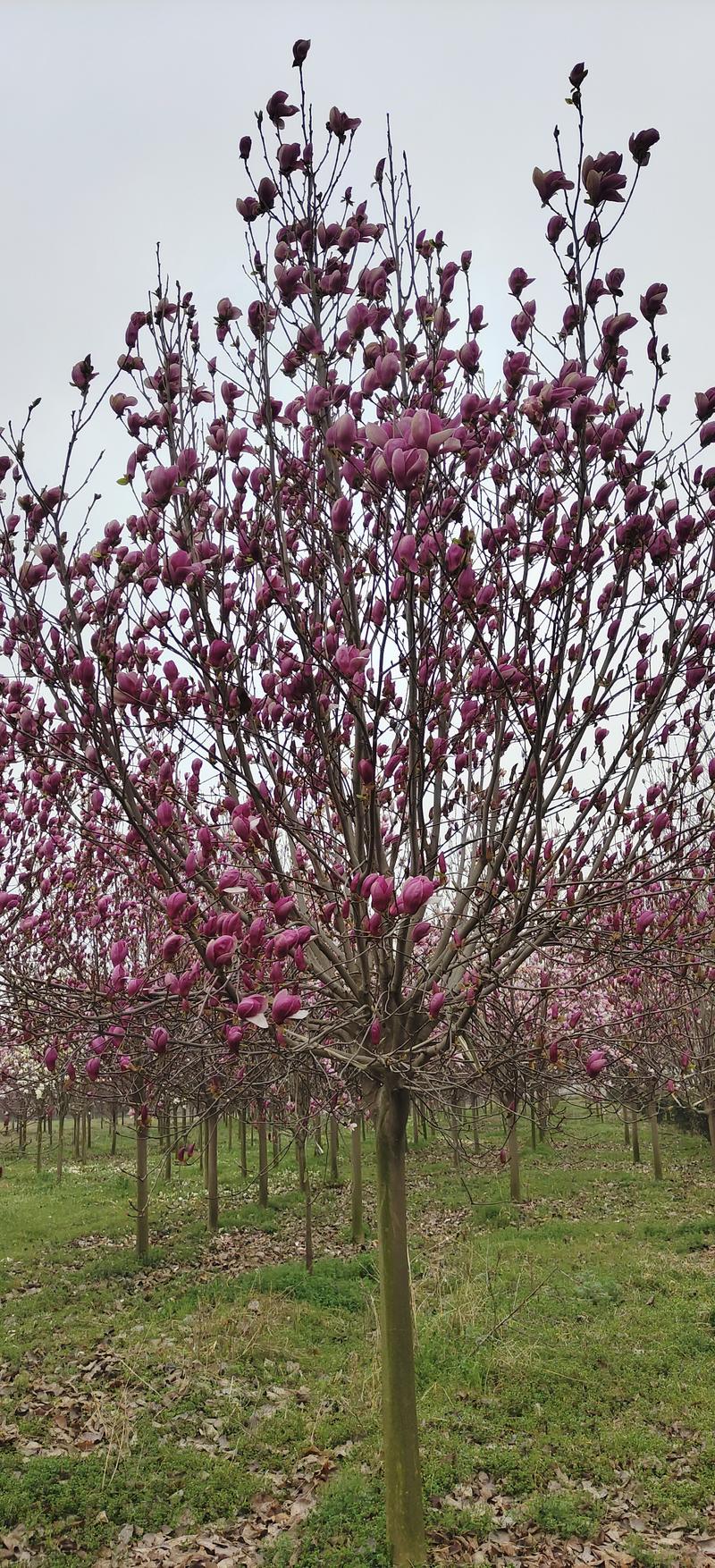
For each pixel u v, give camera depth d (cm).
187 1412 654
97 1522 528
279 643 470
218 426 432
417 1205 1282
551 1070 442
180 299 443
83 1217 1279
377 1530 498
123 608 416
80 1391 690
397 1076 461
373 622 394
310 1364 734
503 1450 590
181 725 403
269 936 327
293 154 398
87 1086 458
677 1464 575
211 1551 500
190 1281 966
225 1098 459
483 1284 896
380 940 405
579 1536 507
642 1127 2070
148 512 395
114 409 411
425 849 446
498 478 436
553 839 461
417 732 394
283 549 415
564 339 390
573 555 358
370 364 384
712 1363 709
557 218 354
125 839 436
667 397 390
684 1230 1112
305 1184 989
